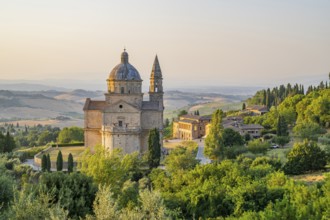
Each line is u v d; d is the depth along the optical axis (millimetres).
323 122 165875
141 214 30562
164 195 61719
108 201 30469
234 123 184750
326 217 38531
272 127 178875
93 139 137625
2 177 42906
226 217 54750
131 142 127750
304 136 140250
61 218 29344
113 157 66062
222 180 68125
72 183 47719
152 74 148500
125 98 134750
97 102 139750
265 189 57375
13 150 163375
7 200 40750
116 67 137375
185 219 57344
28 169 109375
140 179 96062
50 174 48906
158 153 117625
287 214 38250
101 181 62031
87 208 43344
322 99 168625
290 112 182500
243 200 55000
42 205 31906
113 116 130500
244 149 123375
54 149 156750
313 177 89000
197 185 67062
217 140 123500
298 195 49438
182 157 98938
